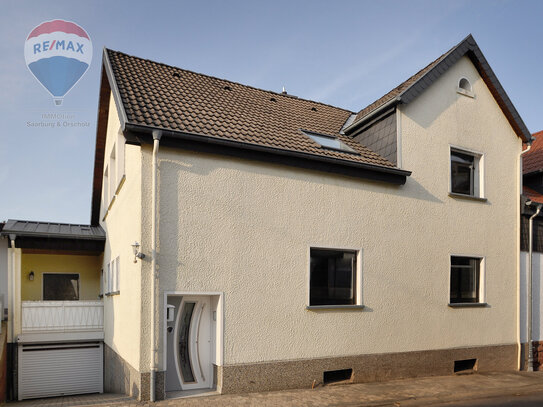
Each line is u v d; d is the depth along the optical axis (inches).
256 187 345.1
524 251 499.5
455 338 431.2
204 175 326.6
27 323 474.0
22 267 596.7
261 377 327.9
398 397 324.5
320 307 357.4
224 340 319.3
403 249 409.1
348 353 366.9
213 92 456.8
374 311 385.1
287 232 352.8
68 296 615.5
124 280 371.9
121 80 384.5
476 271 462.9
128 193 363.6
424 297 415.5
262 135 370.0
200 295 331.3
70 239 522.3
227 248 328.2
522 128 501.7
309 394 322.3
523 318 486.9
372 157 417.4
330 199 376.2
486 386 373.4
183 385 323.6
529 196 547.2
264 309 336.2
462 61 479.8
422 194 428.1
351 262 385.1
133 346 319.0
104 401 312.0
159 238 306.7
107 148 540.4
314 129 454.9
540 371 478.9
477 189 476.7
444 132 452.4
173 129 310.5
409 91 418.0
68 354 494.6
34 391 475.2
